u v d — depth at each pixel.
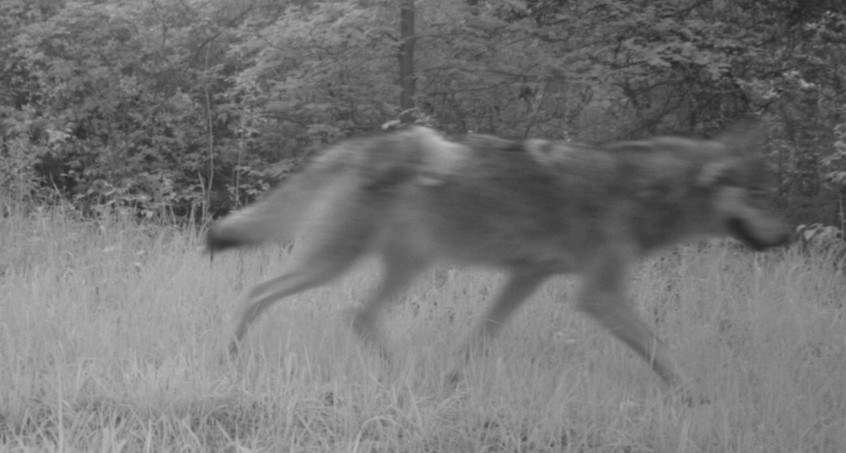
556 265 6.65
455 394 6.38
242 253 7.65
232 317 6.86
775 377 6.64
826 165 9.02
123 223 8.16
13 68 10.03
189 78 10.17
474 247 6.62
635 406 6.38
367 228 6.60
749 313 7.38
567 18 9.62
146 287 7.28
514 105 10.33
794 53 10.31
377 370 6.47
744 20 10.34
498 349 6.71
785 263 8.02
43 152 9.12
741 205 6.75
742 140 6.80
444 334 6.98
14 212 8.36
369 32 9.21
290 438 6.07
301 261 6.66
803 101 10.43
